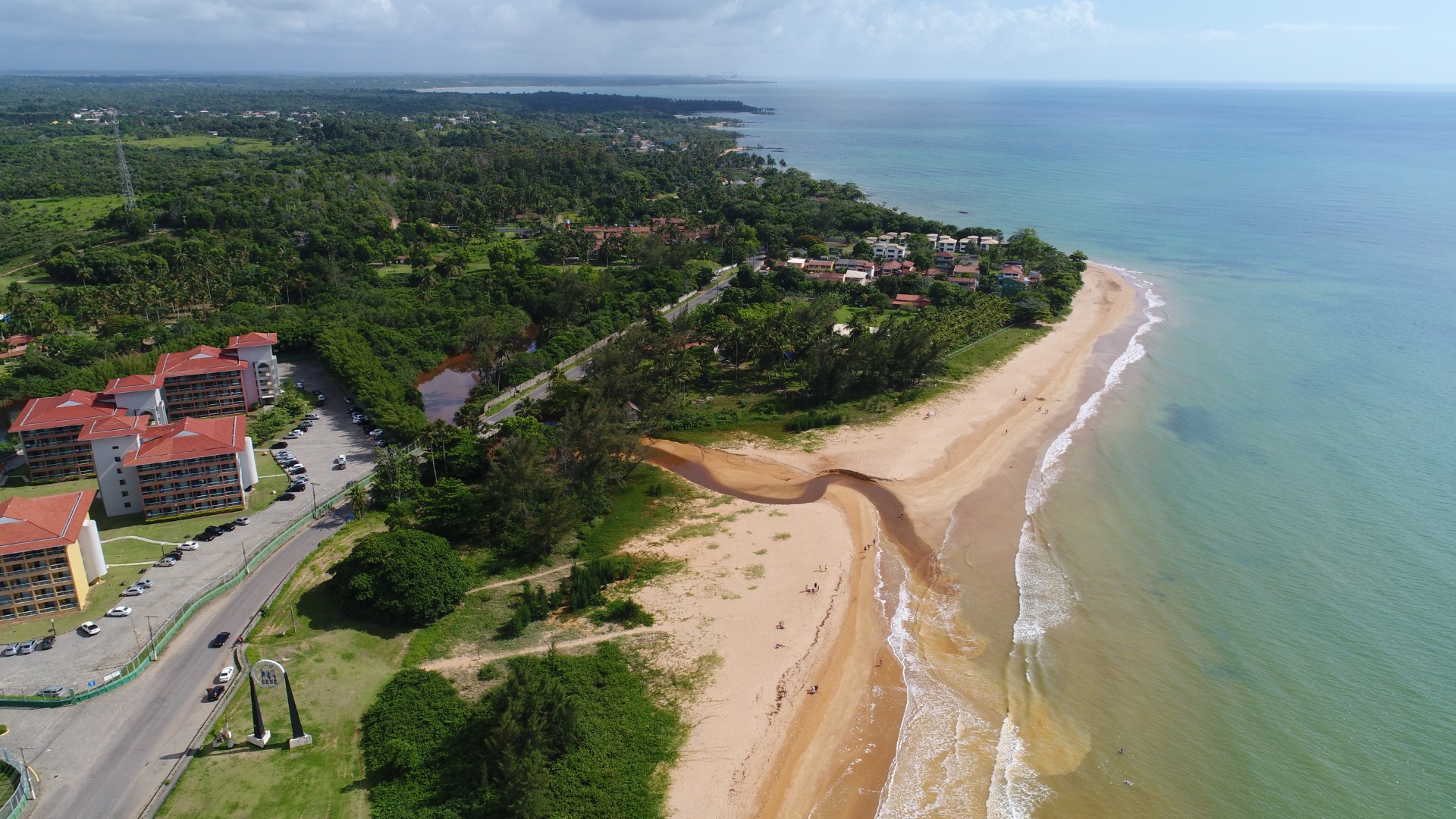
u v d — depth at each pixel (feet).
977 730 264.31
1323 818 226.58
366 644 298.97
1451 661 286.25
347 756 247.70
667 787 239.30
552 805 226.99
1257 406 522.47
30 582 305.53
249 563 344.28
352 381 517.55
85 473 428.56
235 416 459.73
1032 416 517.96
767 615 321.32
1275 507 394.93
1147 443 471.62
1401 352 616.39
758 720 267.18
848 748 257.34
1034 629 312.09
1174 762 247.70
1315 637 300.61
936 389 563.07
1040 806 233.96
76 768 240.12
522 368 581.12
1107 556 358.64
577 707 255.91
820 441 485.15
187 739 252.83
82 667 282.56
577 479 395.14
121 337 593.83
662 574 348.38
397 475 402.52
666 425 500.33
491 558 359.66
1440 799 231.50
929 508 408.26
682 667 290.35
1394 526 374.43
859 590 339.98
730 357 606.96
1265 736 256.32
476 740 247.91
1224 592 329.52
